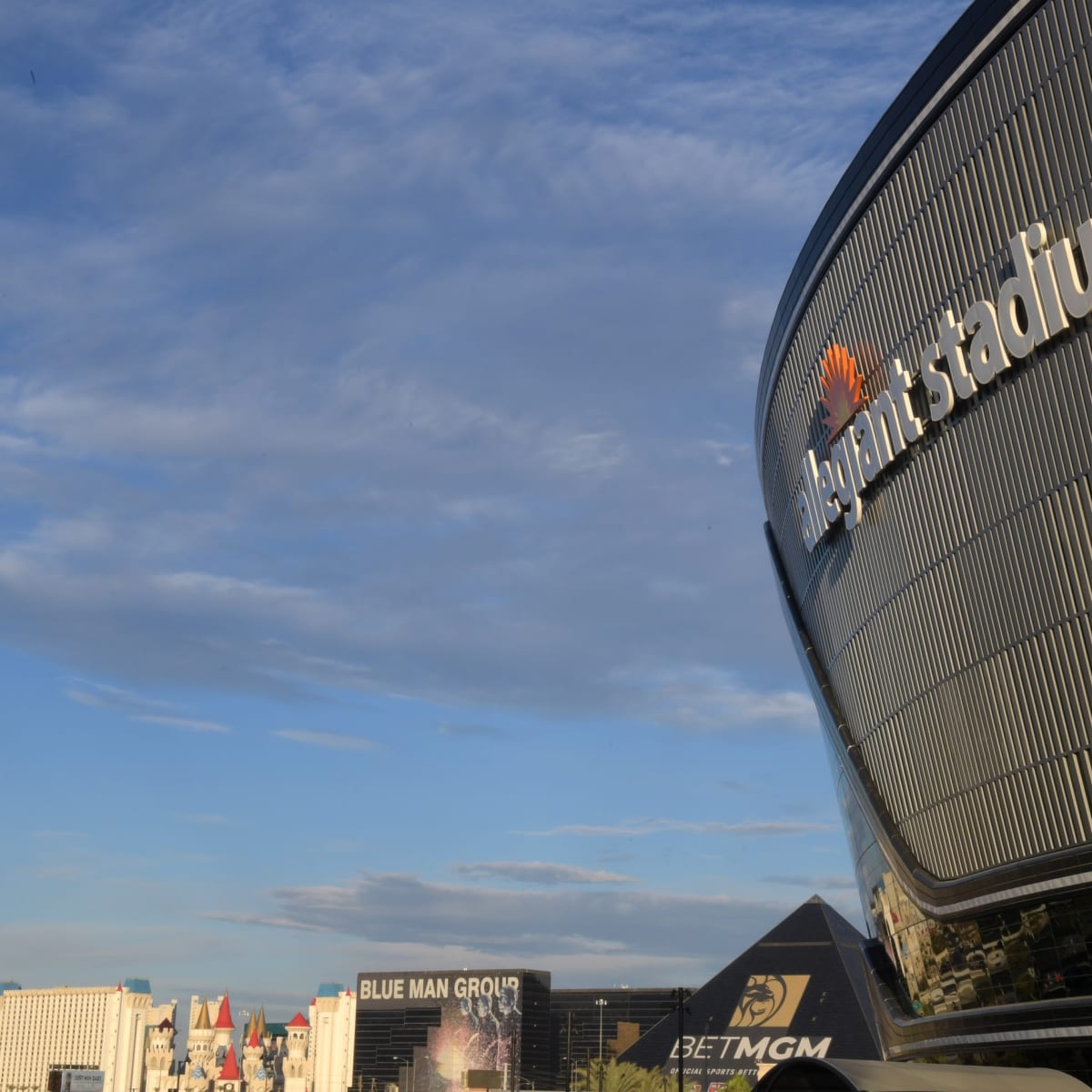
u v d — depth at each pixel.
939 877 65.38
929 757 65.31
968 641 60.78
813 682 82.62
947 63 57.97
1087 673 53.69
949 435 60.22
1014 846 58.75
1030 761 57.28
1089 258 50.84
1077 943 54.19
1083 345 52.00
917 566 64.06
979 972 60.94
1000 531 57.72
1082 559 53.47
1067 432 53.34
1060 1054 55.34
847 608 73.25
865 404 67.31
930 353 61.03
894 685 68.44
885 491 66.19
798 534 81.06
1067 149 52.44
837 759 80.81
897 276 63.25
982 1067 54.03
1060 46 52.41
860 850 79.38
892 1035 76.50
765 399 84.81
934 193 59.91
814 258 71.31
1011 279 54.69
